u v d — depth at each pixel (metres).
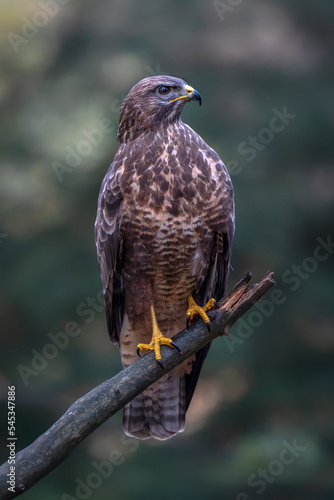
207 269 7.11
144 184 6.78
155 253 6.91
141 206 6.79
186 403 7.58
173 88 7.14
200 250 6.93
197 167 6.83
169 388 7.53
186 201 6.76
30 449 5.26
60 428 5.35
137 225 6.83
